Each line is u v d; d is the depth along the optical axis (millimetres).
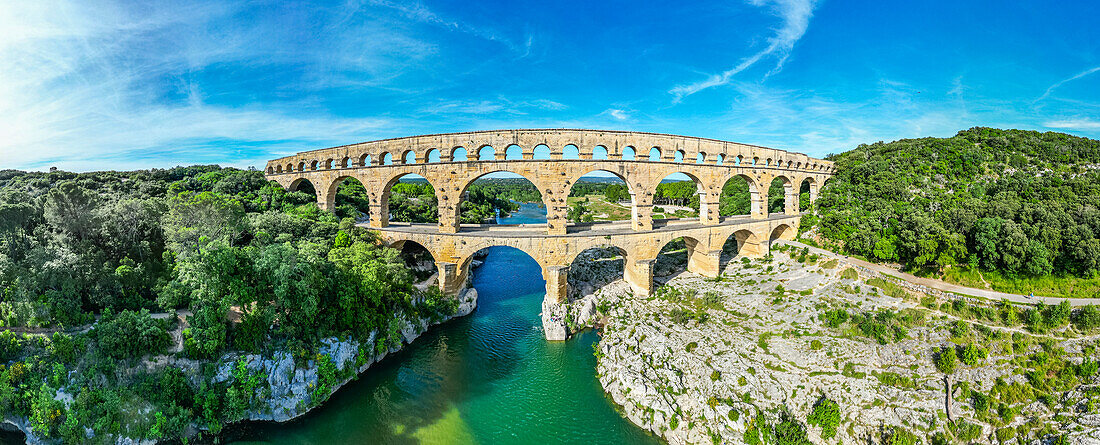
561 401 43562
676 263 82125
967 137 108125
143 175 96062
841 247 70312
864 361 42406
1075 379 38688
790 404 39125
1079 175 82188
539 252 61000
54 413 33500
